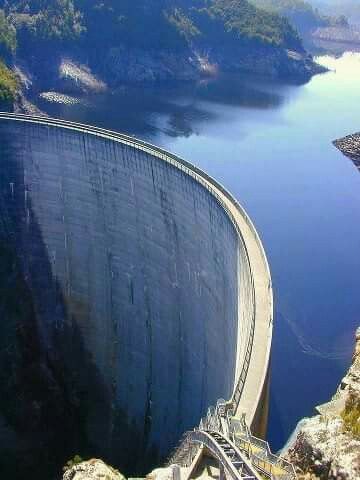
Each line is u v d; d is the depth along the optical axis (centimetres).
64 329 8788
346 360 7812
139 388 7875
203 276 6562
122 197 7981
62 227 8744
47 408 8188
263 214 12150
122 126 17625
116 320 8275
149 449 7369
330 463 2758
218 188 6606
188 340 6856
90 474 3669
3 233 9062
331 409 3888
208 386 6025
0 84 14562
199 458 3222
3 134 8706
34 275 8950
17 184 8888
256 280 5016
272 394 7119
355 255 10662
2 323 8662
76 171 8438
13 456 7669
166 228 7375
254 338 4350
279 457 3062
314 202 12912
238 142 16538
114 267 8231
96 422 8156
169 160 7275
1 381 8181
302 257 10469
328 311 8900
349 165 15325
